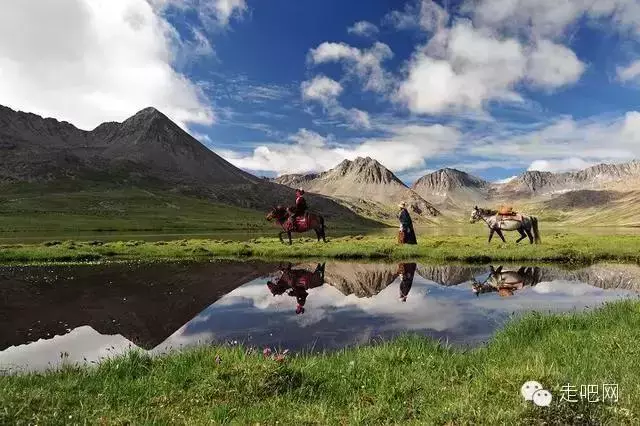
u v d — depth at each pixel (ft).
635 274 86.17
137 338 44.01
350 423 23.12
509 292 67.51
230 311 54.85
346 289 70.28
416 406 25.53
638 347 32.12
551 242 147.74
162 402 26.14
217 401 26.21
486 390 25.03
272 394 27.04
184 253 119.75
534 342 37.06
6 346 41.60
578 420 21.49
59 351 40.22
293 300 62.13
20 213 529.04
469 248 120.16
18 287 70.13
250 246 132.46
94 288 69.82
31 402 24.91
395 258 112.57
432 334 44.47
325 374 30.60
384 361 33.01
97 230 417.08
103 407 25.00
